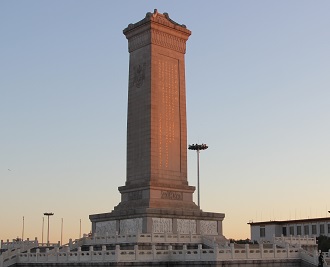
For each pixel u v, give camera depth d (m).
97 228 108.75
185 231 103.00
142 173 106.44
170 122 109.50
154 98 107.62
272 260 80.12
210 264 73.00
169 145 108.44
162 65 110.31
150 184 103.25
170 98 110.38
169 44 112.31
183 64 114.12
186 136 111.69
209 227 107.12
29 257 88.69
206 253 74.25
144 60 110.31
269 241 104.31
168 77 110.94
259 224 167.25
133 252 74.88
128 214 101.81
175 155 109.06
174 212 102.00
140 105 109.38
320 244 133.00
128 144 110.44
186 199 108.12
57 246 93.88
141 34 111.88
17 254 91.50
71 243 92.88
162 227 100.19
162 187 104.88
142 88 109.62
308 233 155.38
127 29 114.44
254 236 168.38
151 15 109.88
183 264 76.00
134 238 87.25
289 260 82.81
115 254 73.31
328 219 149.75
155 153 106.00
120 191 109.69
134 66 112.38
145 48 110.62
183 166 109.88
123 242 88.50
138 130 108.88
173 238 91.31
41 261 85.50
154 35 109.94
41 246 101.81
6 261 89.75
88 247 93.38
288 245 89.19
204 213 106.38
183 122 111.62
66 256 80.88
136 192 106.31
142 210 99.25
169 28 112.19
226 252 74.44
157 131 107.00
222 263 73.25
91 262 76.38
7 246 106.19
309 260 83.12
